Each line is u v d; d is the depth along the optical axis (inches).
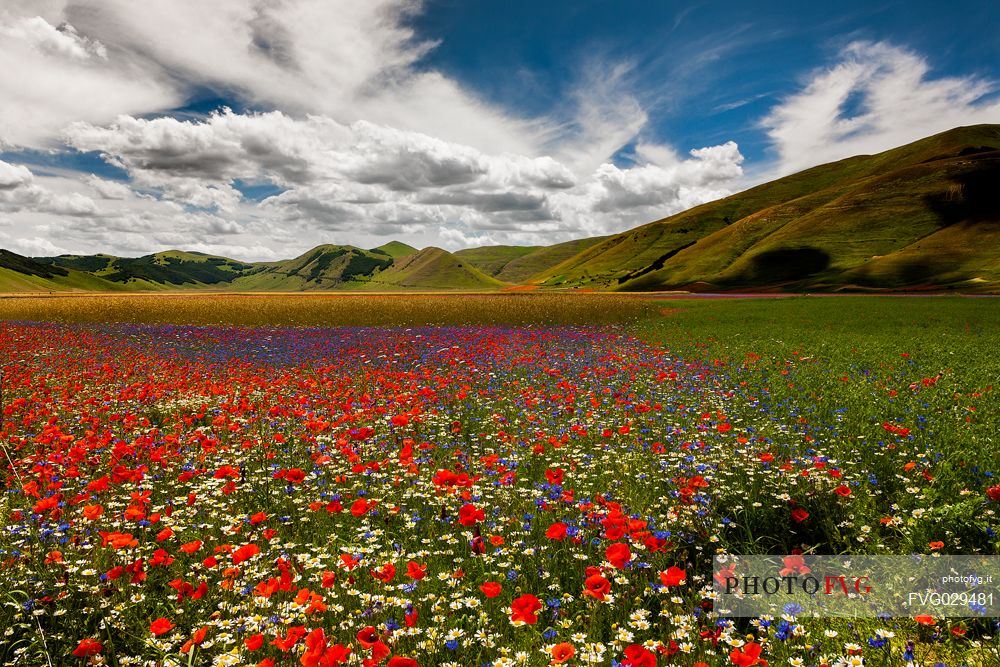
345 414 349.4
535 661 125.3
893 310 1515.7
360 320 1486.2
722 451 265.3
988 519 169.2
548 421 356.8
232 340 938.7
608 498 211.2
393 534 201.2
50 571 163.2
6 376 484.1
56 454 256.4
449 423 365.1
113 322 1451.8
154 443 293.0
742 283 4562.0
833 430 305.7
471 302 1785.2
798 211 6190.9
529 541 184.9
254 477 256.8
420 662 127.5
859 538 173.2
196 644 131.8
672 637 128.6
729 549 178.9
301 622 139.7
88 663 126.6
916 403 355.9
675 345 866.1
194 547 151.2
